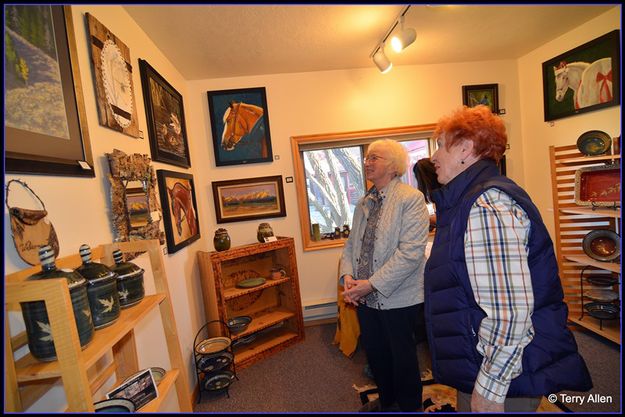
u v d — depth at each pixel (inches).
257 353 94.7
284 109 114.7
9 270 28.4
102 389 40.5
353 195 125.2
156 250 43.2
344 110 117.2
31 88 32.7
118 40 56.8
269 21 76.9
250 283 100.0
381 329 63.4
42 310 25.4
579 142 94.9
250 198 114.0
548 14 88.2
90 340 27.8
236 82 111.5
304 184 119.0
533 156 120.8
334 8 74.2
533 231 30.5
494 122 36.4
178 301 75.9
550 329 30.5
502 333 28.8
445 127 38.8
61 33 38.9
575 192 95.1
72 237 38.6
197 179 109.6
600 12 89.0
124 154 51.6
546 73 109.7
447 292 34.5
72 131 39.8
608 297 92.8
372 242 63.5
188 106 108.6
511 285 28.8
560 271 100.6
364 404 72.1
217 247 93.7
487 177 34.2
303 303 118.3
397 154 63.2
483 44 105.6
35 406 29.5
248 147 112.5
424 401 71.3
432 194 38.6
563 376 29.9
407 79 119.6
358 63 111.9
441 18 84.5
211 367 79.9
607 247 91.3
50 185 35.3
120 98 55.9
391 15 79.7
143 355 54.0
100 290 30.6
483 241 30.2
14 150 29.6
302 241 118.4
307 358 94.3
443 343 34.9
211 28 76.5
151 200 61.3
